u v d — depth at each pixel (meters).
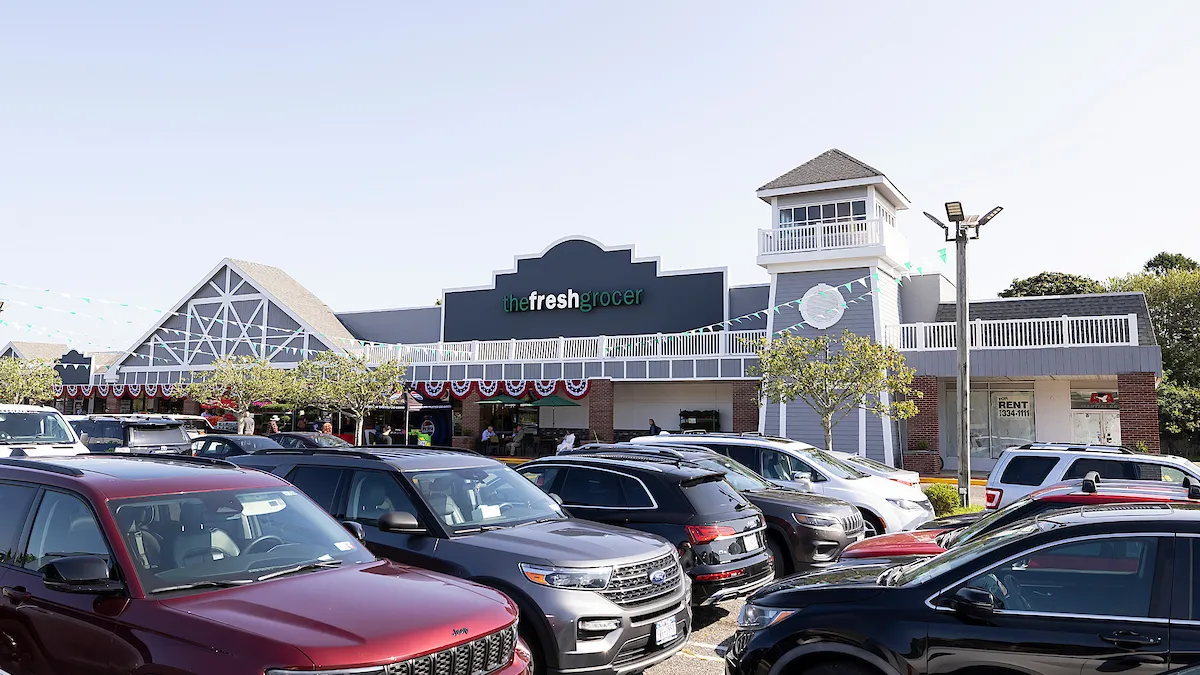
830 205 28.33
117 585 4.19
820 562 9.55
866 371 19.73
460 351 34.28
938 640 4.60
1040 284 49.34
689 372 29.58
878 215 28.38
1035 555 4.63
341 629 3.85
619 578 5.98
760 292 32.12
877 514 11.81
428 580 4.79
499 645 4.35
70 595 4.28
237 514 4.97
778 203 29.17
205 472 5.29
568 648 5.61
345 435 35.06
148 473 5.06
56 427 13.38
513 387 31.97
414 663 3.85
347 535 5.31
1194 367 41.06
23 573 4.59
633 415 33.34
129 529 4.46
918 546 8.07
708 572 7.64
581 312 35.34
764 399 23.23
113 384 42.47
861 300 27.14
